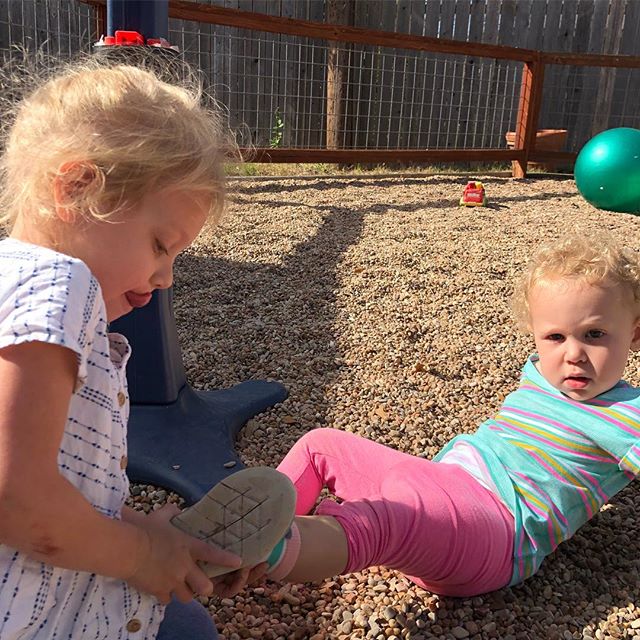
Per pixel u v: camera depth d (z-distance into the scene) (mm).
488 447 1634
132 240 961
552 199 6414
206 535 1163
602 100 8391
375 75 7863
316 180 6809
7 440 827
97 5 5348
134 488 1922
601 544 1746
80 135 938
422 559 1440
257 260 4000
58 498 866
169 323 2082
